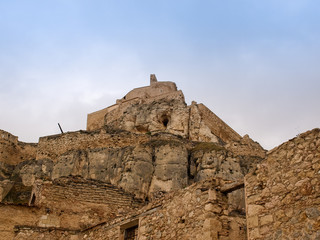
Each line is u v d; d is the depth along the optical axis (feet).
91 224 69.72
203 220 44.65
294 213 36.11
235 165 148.25
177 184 140.36
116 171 150.71
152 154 148.97
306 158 36.94
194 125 184.96
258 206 39.50
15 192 163.43
